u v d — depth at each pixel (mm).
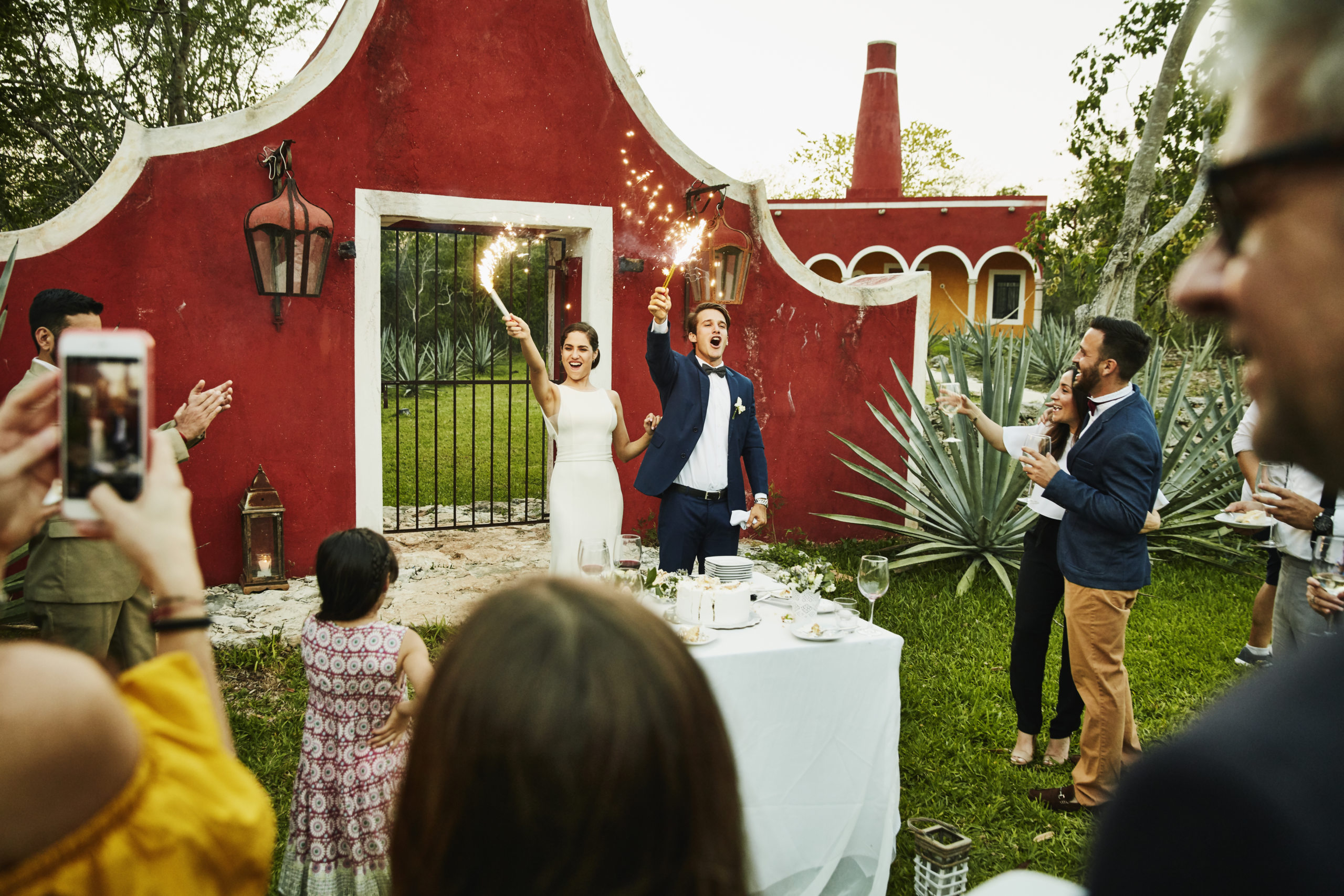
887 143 21109
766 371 7934
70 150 12773
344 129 6273
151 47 13484
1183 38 9617
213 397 3715
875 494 8367
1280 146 452
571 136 7008
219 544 6137
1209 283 519
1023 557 3988
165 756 901
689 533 4867
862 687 3047
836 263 22547
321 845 2541
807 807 2979
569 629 763
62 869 811
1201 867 434
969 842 2959
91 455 1001
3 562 1042
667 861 738
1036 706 3975
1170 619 5957
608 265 7211
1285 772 425
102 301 5699
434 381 7621
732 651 2857
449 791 739
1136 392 3414
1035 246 13062
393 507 9195
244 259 6055
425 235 18859
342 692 2525
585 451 4875
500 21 6684
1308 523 3342
